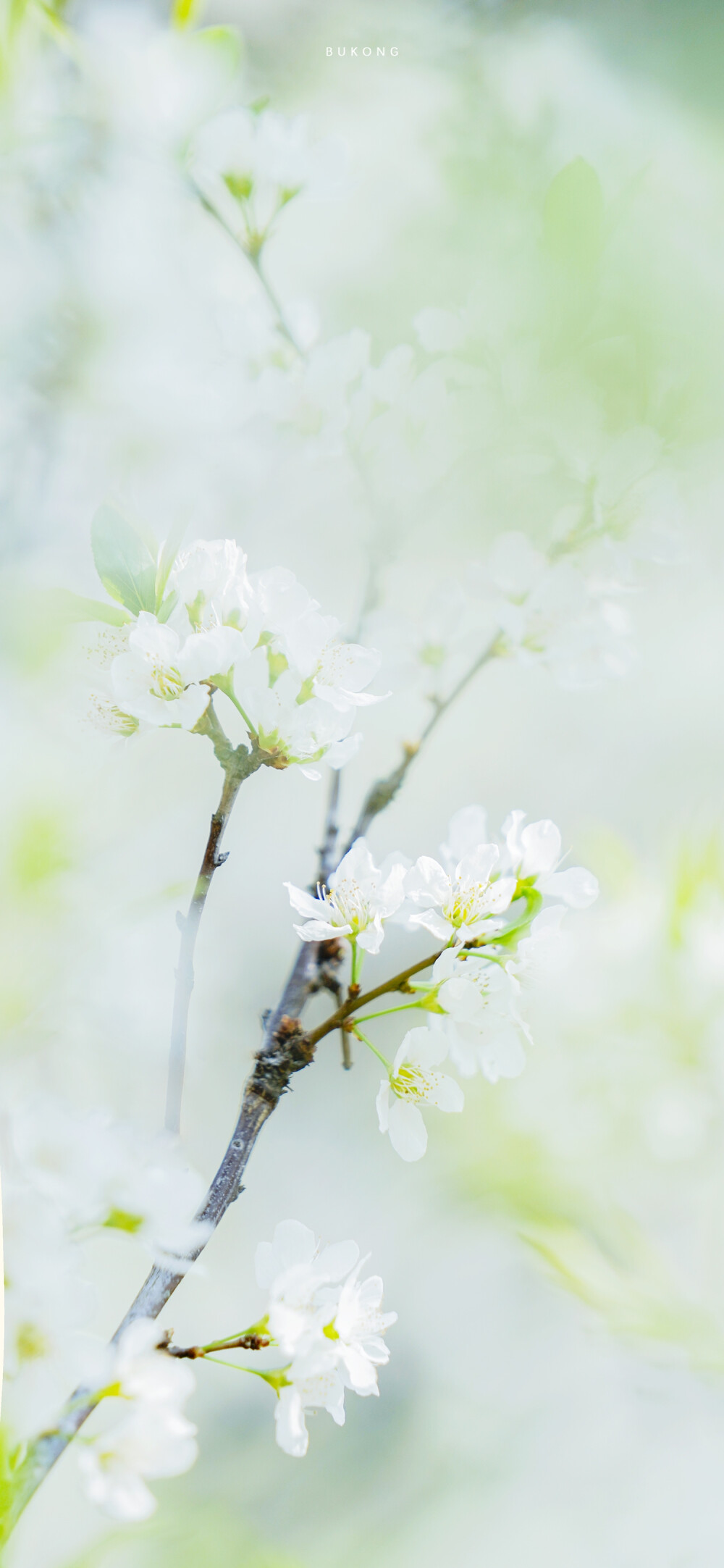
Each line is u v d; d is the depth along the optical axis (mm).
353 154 1070
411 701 1577
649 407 900
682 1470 1521
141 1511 815
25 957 958
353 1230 1669
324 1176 1699
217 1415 1426
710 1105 1139
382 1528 1399
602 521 902
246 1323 1482
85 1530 939
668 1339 1005
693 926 1128
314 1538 1337
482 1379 1620
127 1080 988
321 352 924
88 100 927
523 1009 849
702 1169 1144
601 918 1178
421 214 1004
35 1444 817
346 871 850
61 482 1004
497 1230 1408
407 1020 1621
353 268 1036
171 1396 821
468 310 915
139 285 1003
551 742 1972
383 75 1093
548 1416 1585
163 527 961
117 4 956
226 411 941
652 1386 1184
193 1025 1420
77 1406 820
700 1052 1131
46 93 933
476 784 1950
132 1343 822
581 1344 1631
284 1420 828
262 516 997
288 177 911
